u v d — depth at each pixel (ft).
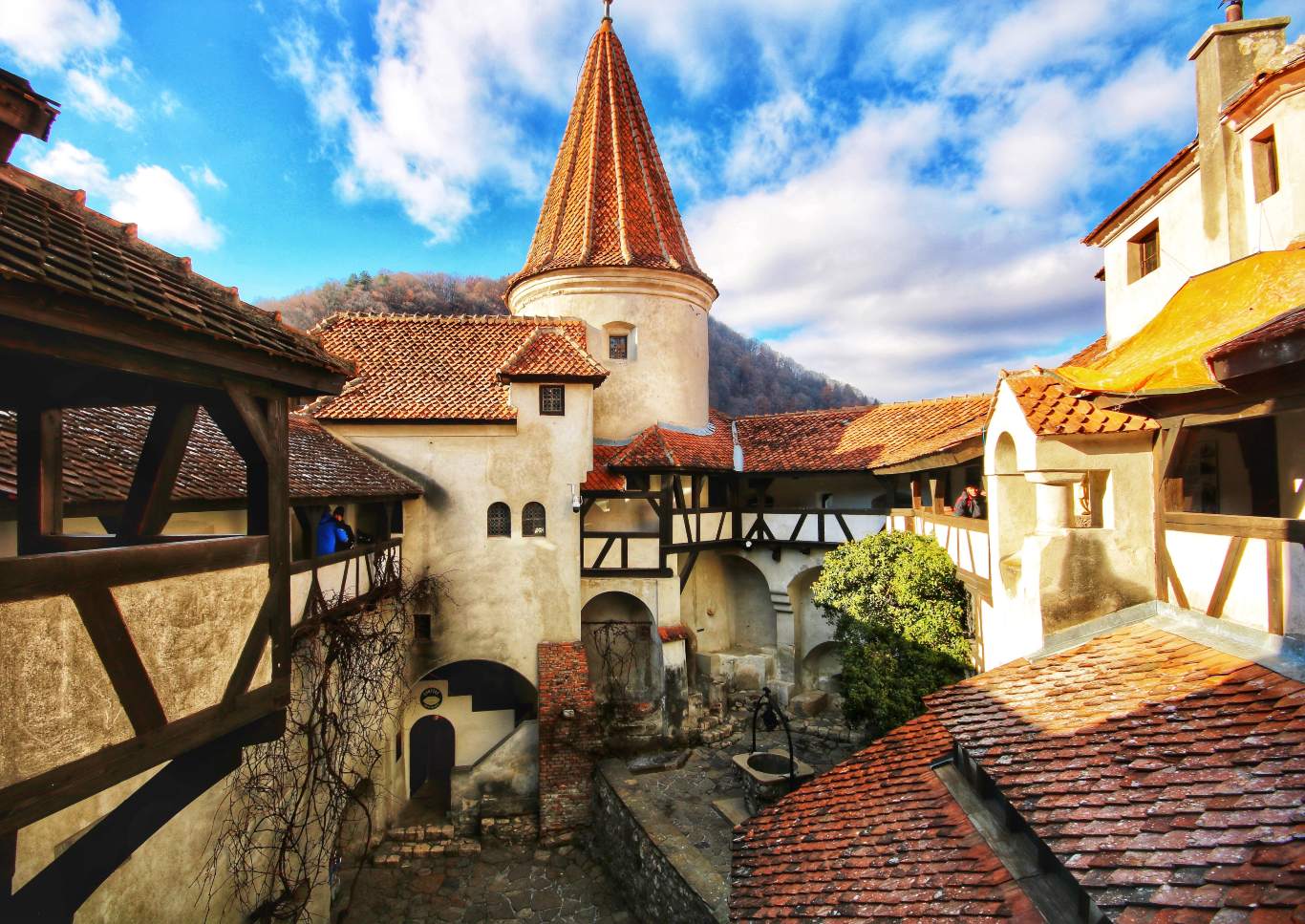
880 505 62.54
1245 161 28.40
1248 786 15.55
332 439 49.96
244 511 35.86
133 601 14.42
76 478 22.82
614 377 65.62
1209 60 29.89
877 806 24.95
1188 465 30.19
